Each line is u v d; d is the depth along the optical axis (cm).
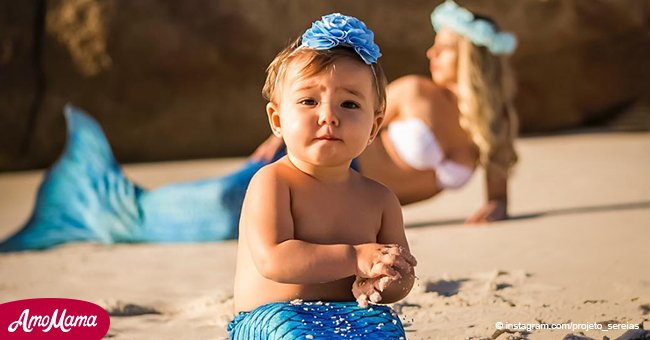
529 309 554
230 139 1934
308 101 385
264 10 1897
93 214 958
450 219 1055
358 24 392
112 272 772
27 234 951
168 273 760
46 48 1850
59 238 952
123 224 953
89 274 762
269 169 399
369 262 370
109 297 652
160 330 545
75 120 983
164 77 1873
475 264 729
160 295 661
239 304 412
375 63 398
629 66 2083
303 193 395
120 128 1881
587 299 577
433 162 983
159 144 1908
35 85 1855
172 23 1864
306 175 399
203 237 946
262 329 378
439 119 989
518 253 774
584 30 2038
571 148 1761
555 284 630
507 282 644
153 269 782
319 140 382
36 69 1856
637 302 563
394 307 571
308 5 1923
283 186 393
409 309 568
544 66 2053
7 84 1838
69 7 1841
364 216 404
